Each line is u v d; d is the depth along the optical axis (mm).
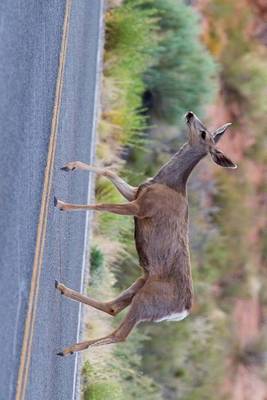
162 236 18297
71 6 22328
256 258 49000
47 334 16828
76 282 23203
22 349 13312
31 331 14078
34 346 15000
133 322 18125
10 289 12992
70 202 21672
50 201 17375
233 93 48906
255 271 48344
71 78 22484
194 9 45188
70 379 21562
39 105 16219
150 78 38781
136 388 34031
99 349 28781
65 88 20750
